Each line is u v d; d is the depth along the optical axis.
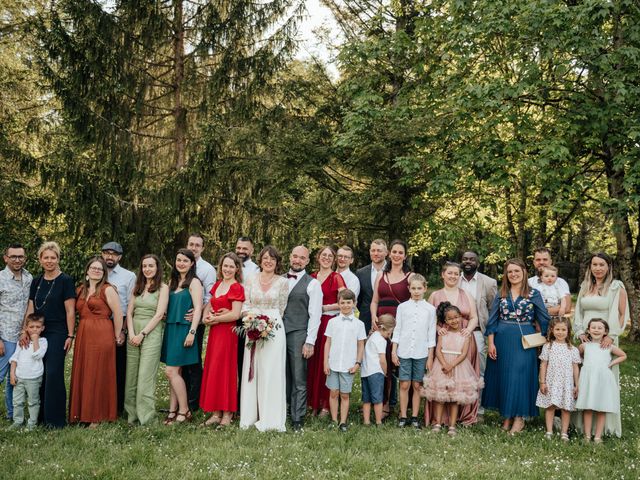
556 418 5.88
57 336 5.48
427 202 11.26
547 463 4.52
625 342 11.20
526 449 4.90
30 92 13.98
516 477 4.19
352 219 11.31
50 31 11.06
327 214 11.39
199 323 6.03
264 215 12.91
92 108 11.69
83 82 11.45
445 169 9.78
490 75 10.04
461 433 5.39
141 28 11.92
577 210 12.25
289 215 12.91
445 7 10.36
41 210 11.50
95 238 11.45
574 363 5.33
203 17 12.37
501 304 5.74
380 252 6.34
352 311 5.68
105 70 11.60
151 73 12.48
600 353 5.32
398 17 11.77
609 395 5.18
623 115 9.04
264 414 5.40
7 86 13.70
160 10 12.00
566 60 8.78
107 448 4.71
